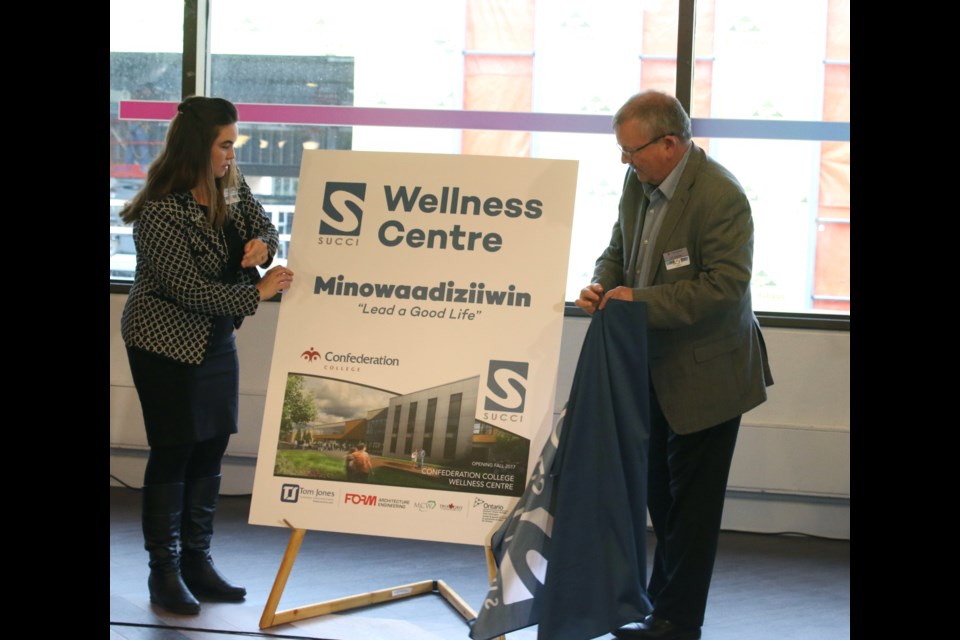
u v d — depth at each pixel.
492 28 4.03
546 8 3.99
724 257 2.63
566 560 2.53
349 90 4.12
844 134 3.92
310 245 2.89
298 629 2.79
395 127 4.11
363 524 2.75
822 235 3.97
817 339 3.90
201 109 2.80
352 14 4.09
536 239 2.78
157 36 4.16
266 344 4.12
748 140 3.97
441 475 2.72
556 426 2.66
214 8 4.15
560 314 2.72
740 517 4.02
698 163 2.74
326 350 2.82
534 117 4.04
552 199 2.79
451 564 3.49
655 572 3.03
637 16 3.95
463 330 2.77
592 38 3.98
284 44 4.13
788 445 3.90
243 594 3.04
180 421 2.85
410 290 2.81
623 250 3.00
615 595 2.54
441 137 4.09
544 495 2.63
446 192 2.84
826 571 3.51
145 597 3.02
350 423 2.79
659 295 2.62
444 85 4.07
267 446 2.81
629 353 2.58
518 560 2.59
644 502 2.61
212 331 2.90
